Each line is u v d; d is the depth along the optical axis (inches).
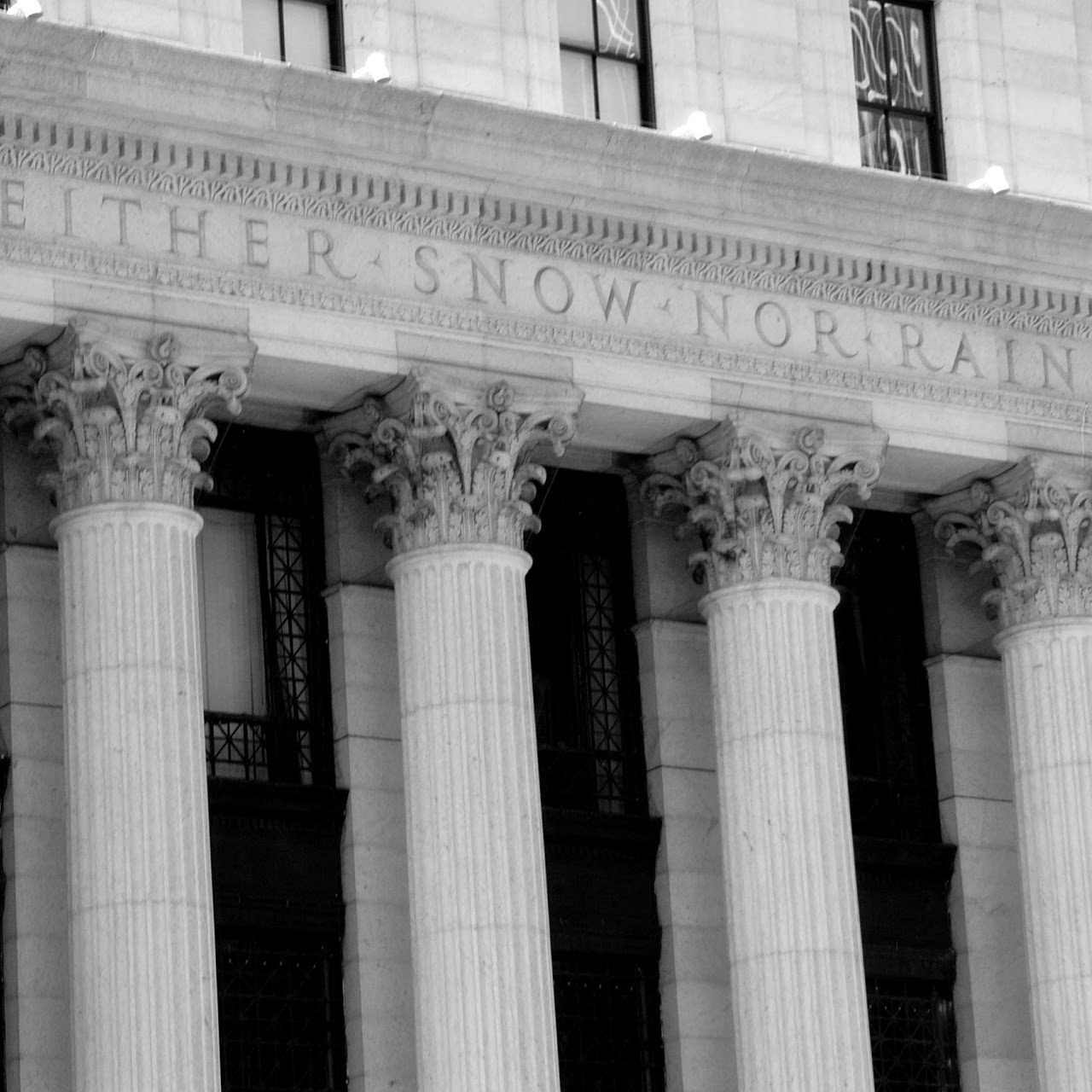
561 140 2233.0
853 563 2516.0
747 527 2317.9
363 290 2185.0
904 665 2519.7
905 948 2453.2
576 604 2390.5
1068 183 2561.5
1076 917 2400.3
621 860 2352.4
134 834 2041.1
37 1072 2086.6
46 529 2170.3
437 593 2201.0
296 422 2274.9
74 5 2153.1
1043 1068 2400.3
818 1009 2255.2
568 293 2266.2
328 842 2241.6
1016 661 2453.2
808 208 2335.1
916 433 2388.0
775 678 2303.2
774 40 2447.1
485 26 2320.4
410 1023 2226.9
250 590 2274.9
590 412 2276.1
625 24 2415.1
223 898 2190.0
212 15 2210.9
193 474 2129.7
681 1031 2330.2
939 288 2416.3
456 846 2162.9
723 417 2310.5
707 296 2322.8
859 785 2477.9
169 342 2100.1
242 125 2132.1
